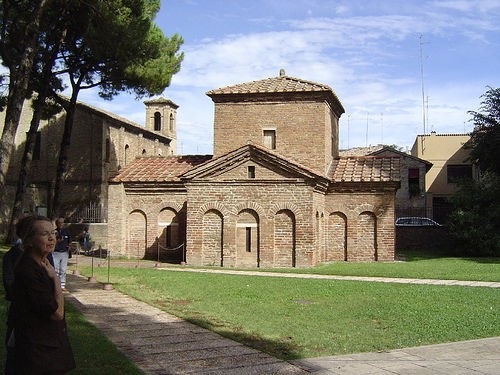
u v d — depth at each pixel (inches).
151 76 1225.4
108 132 1740.9
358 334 470.0
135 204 1258.6
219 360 387.5
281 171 1065.5
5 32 1093.1
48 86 1259.2
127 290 702.5
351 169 1227.2
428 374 354.3
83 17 1148.5
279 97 1200.2
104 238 1419.8
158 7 1296.8
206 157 1320.1
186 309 580.7
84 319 502.6
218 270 988.6
